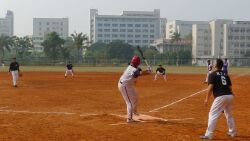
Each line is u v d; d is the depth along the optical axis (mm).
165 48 162875
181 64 98688
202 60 111625
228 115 10648
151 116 14234
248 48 154375
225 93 10234
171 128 11734
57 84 31125
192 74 52188
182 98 20953
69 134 10852
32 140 10062
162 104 18266
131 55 142125
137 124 12391
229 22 156625
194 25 160250
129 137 10422
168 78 41656
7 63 93312
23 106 17203
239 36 154375
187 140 10078
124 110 16094
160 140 10047
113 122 12805
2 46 134875
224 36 154250
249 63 101312
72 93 23359
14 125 12312
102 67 84000
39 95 21969
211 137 10250
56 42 120688
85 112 15406
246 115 14836
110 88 27172
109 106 17375
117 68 77312
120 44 142625
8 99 19875
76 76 44875
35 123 12711
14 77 27938
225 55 152875
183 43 162750
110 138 10305
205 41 159000
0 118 13766
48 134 10859
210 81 10312
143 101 19516
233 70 67500
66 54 121375
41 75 46750
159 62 97562
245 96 22156
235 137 10578
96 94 22812
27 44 145125
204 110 16234
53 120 13352
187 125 12352
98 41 198125
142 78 41344
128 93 12680
